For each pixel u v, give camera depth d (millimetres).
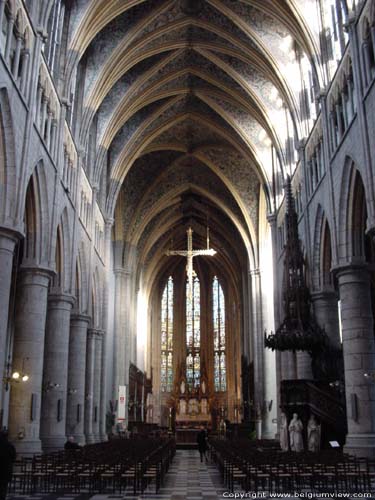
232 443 27281
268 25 28344
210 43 31250
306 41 24906
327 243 25234
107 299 36000
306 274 26891
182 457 35094
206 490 14367
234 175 44312
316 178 26234
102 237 36156
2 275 15758
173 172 46469
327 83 23672
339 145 21375
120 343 43500
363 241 21031
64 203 24125
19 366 19375
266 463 14391
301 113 28797
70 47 24031
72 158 26422
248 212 45125
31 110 17844
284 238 34312
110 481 15539
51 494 13242
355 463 13703
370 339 20250
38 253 20484
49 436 22406
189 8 28891
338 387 23875
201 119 39062
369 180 17453
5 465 9703
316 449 20719
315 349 23875
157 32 29641
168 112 38188
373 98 17406
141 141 38656
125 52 29391
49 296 24281
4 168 16297
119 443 26688
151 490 14367
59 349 23812
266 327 43562
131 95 33281
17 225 16219
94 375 33438
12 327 27828
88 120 28438
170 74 34000
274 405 41062
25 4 17297
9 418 18844
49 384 23172
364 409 19422
